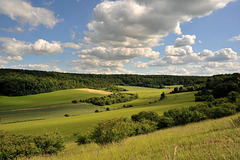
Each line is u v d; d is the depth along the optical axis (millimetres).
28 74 147625
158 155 5871
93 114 88125
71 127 52719
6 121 73750
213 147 4941
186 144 6695
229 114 29531
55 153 14680
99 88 174250
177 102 96062
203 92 91312
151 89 187375
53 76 159750
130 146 9812
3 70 144000
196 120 29531
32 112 92375
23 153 13031
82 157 8633
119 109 102750
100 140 12734
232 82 79312
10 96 115562
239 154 3721
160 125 33312
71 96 132750
